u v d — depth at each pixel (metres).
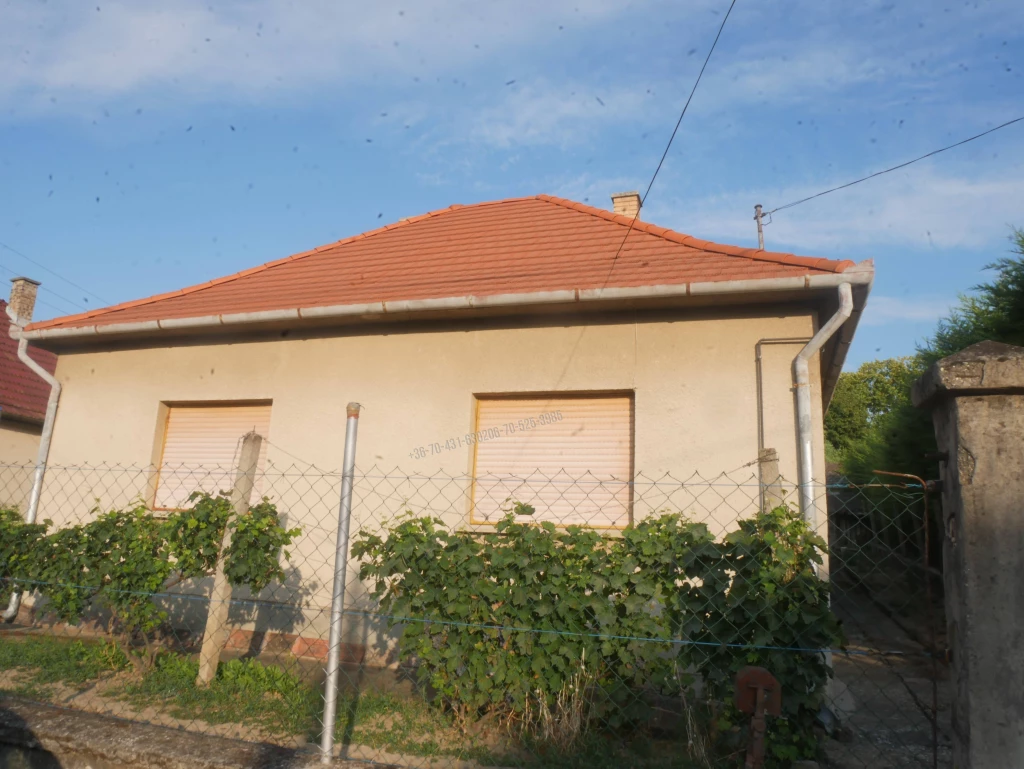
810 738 3.48
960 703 2.75
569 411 6.33
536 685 3.91
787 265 5.79
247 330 7.19
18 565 5.52
